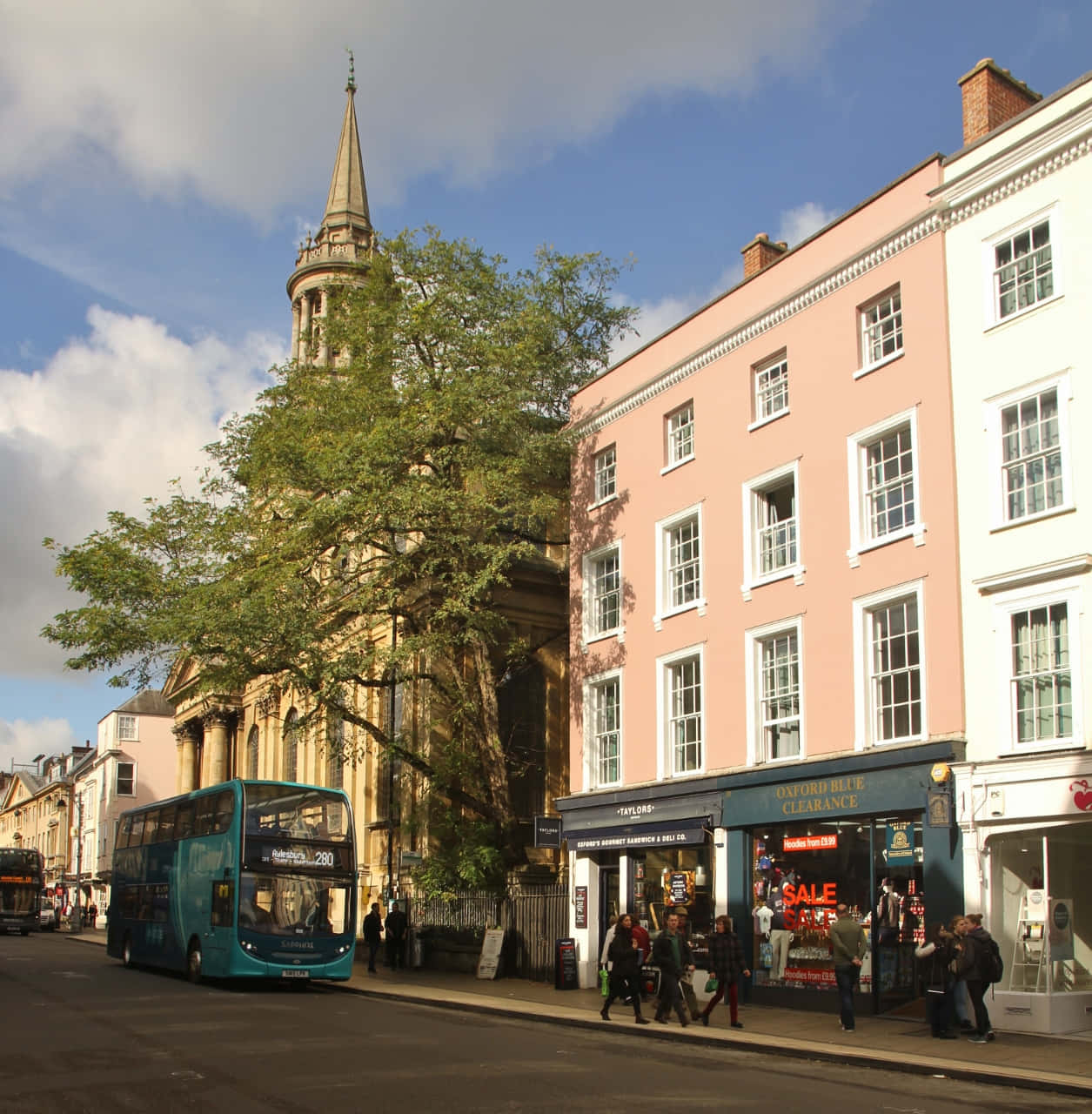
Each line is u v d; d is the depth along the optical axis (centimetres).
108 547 2759
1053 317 1848
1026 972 1748
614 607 2844
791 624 2255
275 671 2748
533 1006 2206
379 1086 1223
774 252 2758
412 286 3059
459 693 2956
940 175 2066
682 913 2350
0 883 6162
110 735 8981
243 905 2550
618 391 2866
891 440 2127
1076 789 1683
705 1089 1261
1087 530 1756
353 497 2650
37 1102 1124
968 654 1898
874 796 1995
